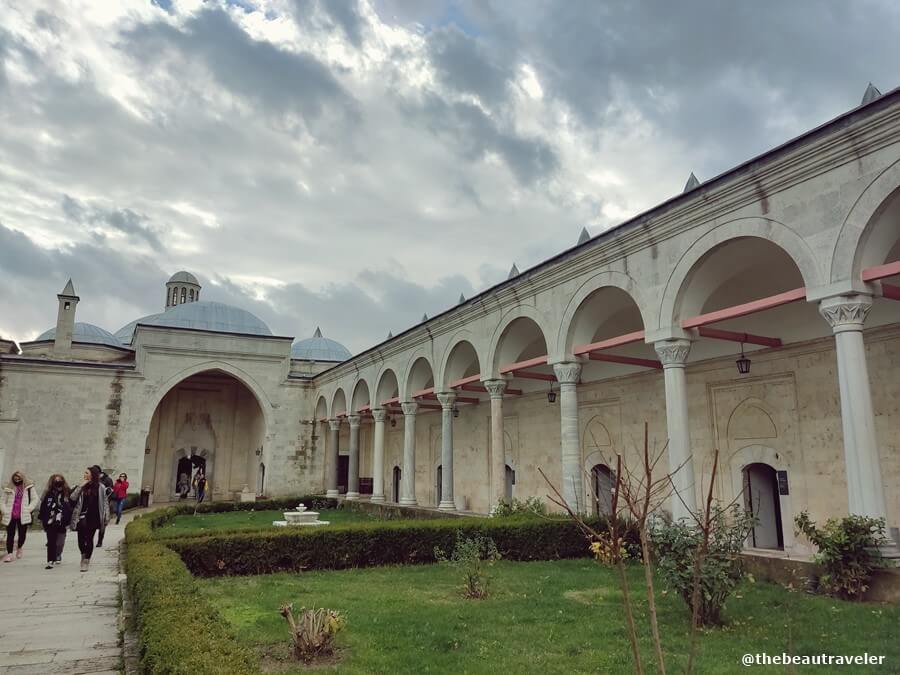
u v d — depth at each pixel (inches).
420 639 275.0
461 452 991.6
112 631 277.4
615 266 528.4
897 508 443.5
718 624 296.2
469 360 820.6
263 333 1577.3
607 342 534.6
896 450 446.6
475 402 960.3
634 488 619.8
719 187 428.1
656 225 482.6
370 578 437.4
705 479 592.4
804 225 378.9
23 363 1119.6
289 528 496.7
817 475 497.4
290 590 390.3
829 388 494.9
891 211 347.9
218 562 453.1
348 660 248.7
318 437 1397.6
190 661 168.9
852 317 353.1
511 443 884.0
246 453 1501.0
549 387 798.5
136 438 1195.3
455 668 238.2
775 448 533.0
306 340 1888.5
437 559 503.5
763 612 313.9
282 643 271.0
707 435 597.0
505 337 693.9
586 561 490.0
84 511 440.5
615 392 713.6
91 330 1583.4
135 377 1219.2
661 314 476.4
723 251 451.5
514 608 332.8
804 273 376.5
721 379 588.4
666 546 311.3
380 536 501.0
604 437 724.7
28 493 498.6
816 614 305.0
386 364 999.6
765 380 546.3
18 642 259.4
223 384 1502.2
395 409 1117.7
